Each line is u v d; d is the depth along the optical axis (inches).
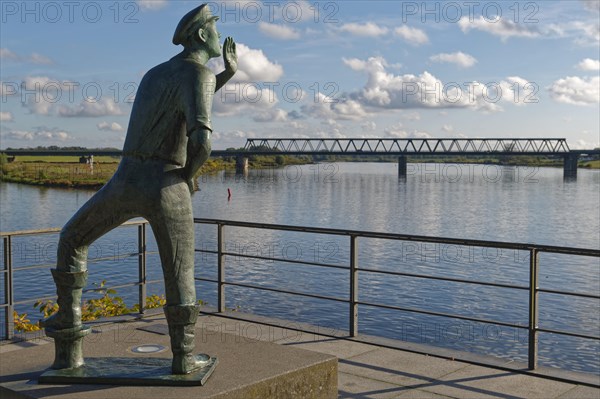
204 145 141.9
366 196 2748.5
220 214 1852.9
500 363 213.3
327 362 166.1
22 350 177.8
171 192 146.6
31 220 1537.9
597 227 1702.8
